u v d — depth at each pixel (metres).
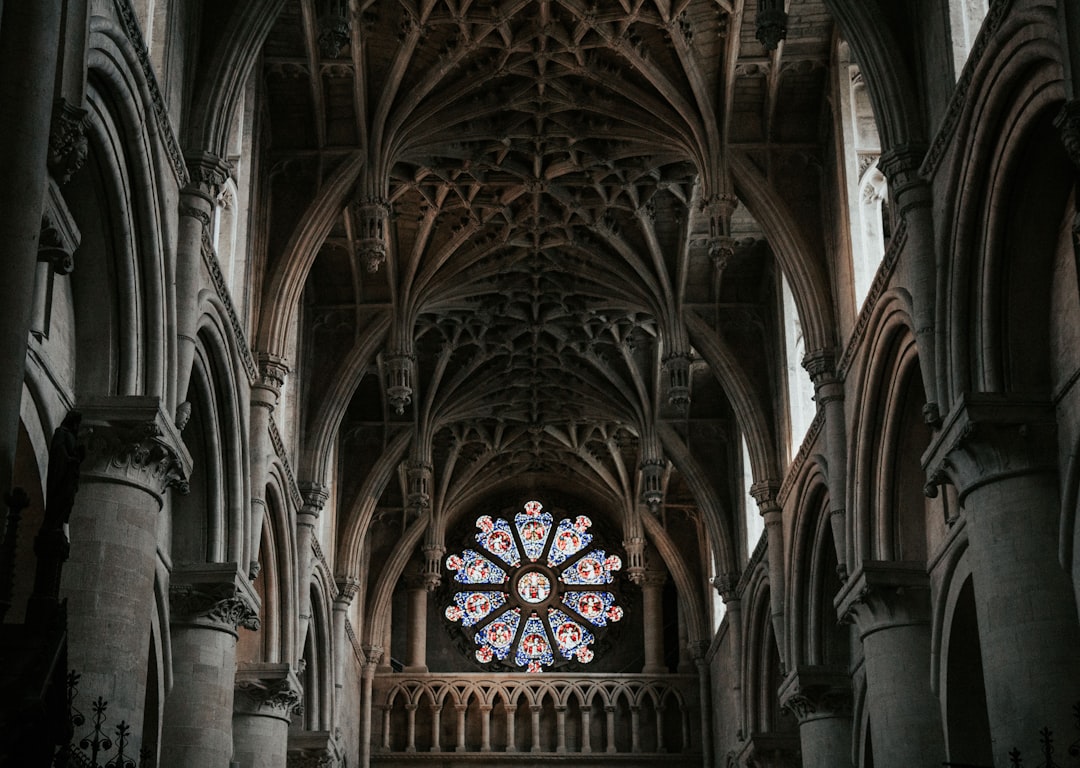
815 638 30.30
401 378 33.56
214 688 22.11
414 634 45.62
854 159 26.84
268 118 27.89
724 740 41.06
